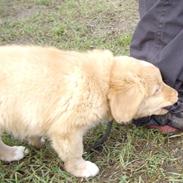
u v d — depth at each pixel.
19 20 1.60
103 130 1.00
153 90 0.85
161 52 0.94
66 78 0.80
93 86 0.81
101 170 0.91
